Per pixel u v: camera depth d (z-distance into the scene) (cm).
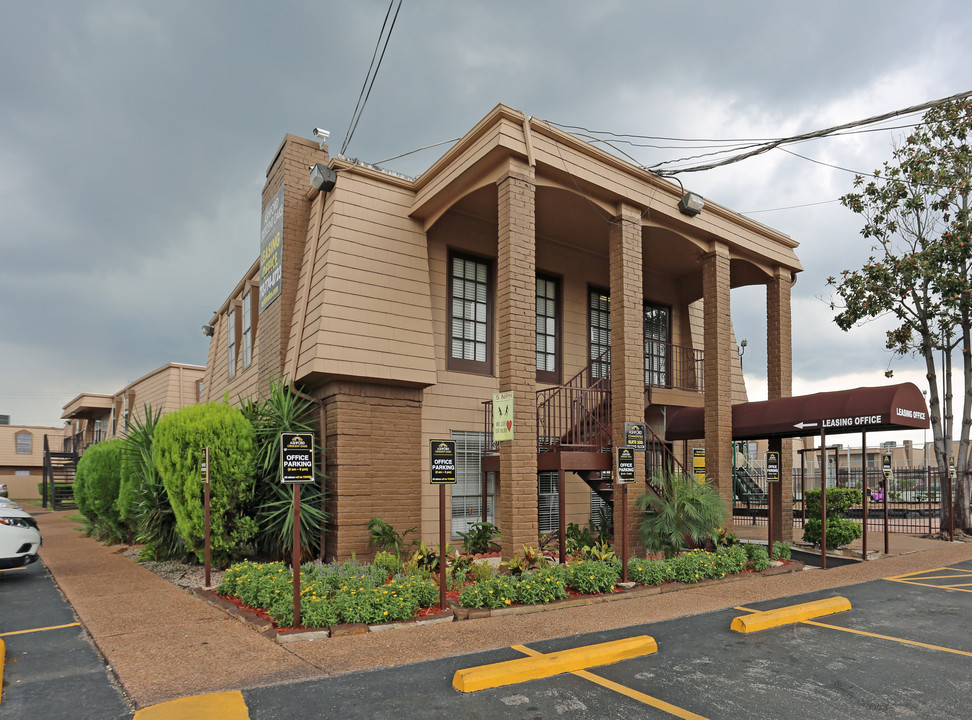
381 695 511
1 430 4166
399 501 1137
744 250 1440
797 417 1245
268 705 489
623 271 1182
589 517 1440
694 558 1014
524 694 519
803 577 1080
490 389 1311
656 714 480
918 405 1178
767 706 496
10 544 1001
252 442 1058
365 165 1238
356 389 1107
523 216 1045
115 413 3250
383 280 1160
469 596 782
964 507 1748
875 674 574
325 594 750
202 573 1045
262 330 1398
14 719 463
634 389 1167
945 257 1673
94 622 732
